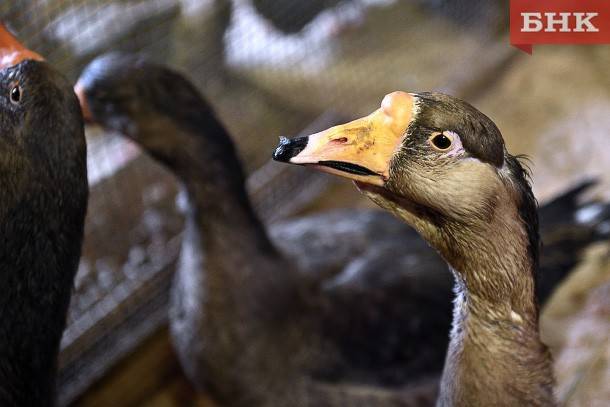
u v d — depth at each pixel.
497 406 1.16
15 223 1.18
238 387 1.52
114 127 1.45
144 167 1.82
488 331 1.16
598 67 2.38
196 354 1.52
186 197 1.49
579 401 1.61
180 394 1.75
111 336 1.74
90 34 1.74
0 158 1.16
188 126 1.44
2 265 1.19
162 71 1.44
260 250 1.50
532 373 1.16
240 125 2.14
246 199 1.49
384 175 1.12
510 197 1.12
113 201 1.77
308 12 2.26
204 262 1.49
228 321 1.49
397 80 2.34
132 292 1.77
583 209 1.65
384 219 1.65
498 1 2.51
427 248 1.58
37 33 1.61
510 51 2.46
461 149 1.11
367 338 1.53
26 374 1.23
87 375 1.69
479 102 2.37
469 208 1.12
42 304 1.21
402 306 1.53
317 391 1.51
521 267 1.14
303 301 1.51
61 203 1.19
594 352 1.68
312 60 2.27
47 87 1.17
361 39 2.37
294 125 2.21
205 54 2.08
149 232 1.82
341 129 1.12
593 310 1.77
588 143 2.18
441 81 2.36
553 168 2.13
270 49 2.19
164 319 1.80
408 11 2.45
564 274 1.63
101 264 1.74
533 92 2.36
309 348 1.51
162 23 1.93
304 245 1.59
